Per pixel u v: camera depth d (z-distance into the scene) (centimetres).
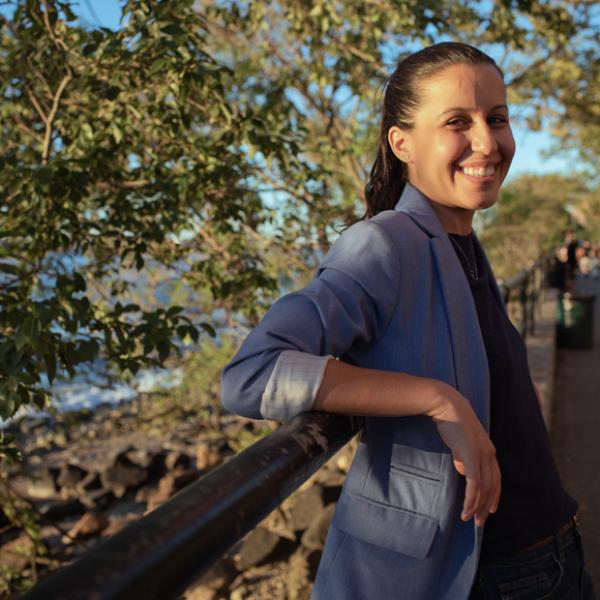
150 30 363
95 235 406
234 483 86
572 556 148
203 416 1111
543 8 679
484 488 119
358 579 133
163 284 573
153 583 64
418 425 129
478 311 145
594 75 993
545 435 150
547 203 2605
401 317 129
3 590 532
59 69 402
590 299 1062
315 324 120
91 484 1056
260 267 562
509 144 143
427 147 142
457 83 138
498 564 138
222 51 671
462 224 150
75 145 383
